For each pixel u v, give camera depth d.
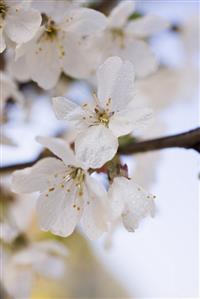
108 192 0.23
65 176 0.24
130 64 0.23
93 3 0.34
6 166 0.27
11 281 0.34
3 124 0.30
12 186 0.24
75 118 0.22
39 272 0.35
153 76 0.35
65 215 0.23
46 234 0.36
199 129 0.23
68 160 0.23
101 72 0.23
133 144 0.24
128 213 0.23
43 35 0.26
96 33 0.25
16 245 0.34
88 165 0.22
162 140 0.24
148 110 0.22
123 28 0.29
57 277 0.35
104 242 0.30
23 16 0.23
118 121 0.22
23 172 0.24
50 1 0.24
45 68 0.26
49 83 0.26
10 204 0.35
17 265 0.34
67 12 0.25
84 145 0.22
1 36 0.23
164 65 0.36
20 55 0.25
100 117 0.23
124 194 0.23
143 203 0.23
